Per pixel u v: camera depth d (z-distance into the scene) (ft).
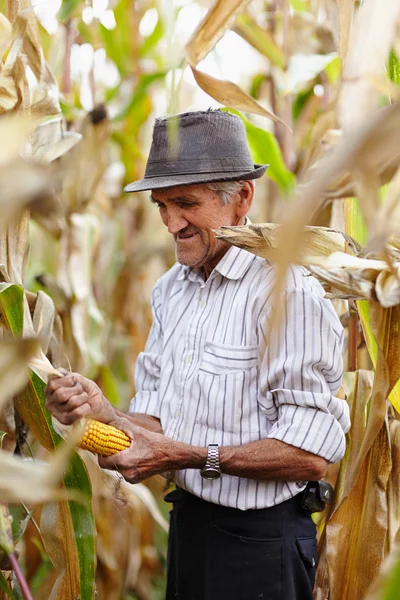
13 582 7.06
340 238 6.03
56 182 3.46
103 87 13.51
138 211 13.93
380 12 4.25
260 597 7.14
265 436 7.02
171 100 5.51
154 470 6.70
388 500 7.11
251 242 6.05
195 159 6.98
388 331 6.16
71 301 9.89
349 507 7.04
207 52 5.89
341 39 5.95
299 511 7.40
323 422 6.72
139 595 11.90
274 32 11.35
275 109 11.02
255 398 7.04
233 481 7.13
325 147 7.53
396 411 7.30
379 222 3.90
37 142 7.39
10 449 7.10
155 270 15.62
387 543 7.11
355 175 3.78
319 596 7.37
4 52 6.54
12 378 3.80
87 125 9.61
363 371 7.39
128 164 12.88
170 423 7.41
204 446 7.10
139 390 8.19
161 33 12.33
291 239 2.99
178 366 7.43
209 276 7.46
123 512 10.71
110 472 8.23
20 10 6.82
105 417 6.54
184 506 7.67
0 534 5.48
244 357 7.02
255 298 7.07
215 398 7.05
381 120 3.14
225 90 7.01
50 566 9.84
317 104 11.39
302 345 6.75
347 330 8.71
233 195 7.22
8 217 3.35
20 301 6.25
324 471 6.84
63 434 6.42
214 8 5.86
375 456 6.93
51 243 14.30
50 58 11.18
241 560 7.18
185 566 7.66
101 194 12.64
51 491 4.07
